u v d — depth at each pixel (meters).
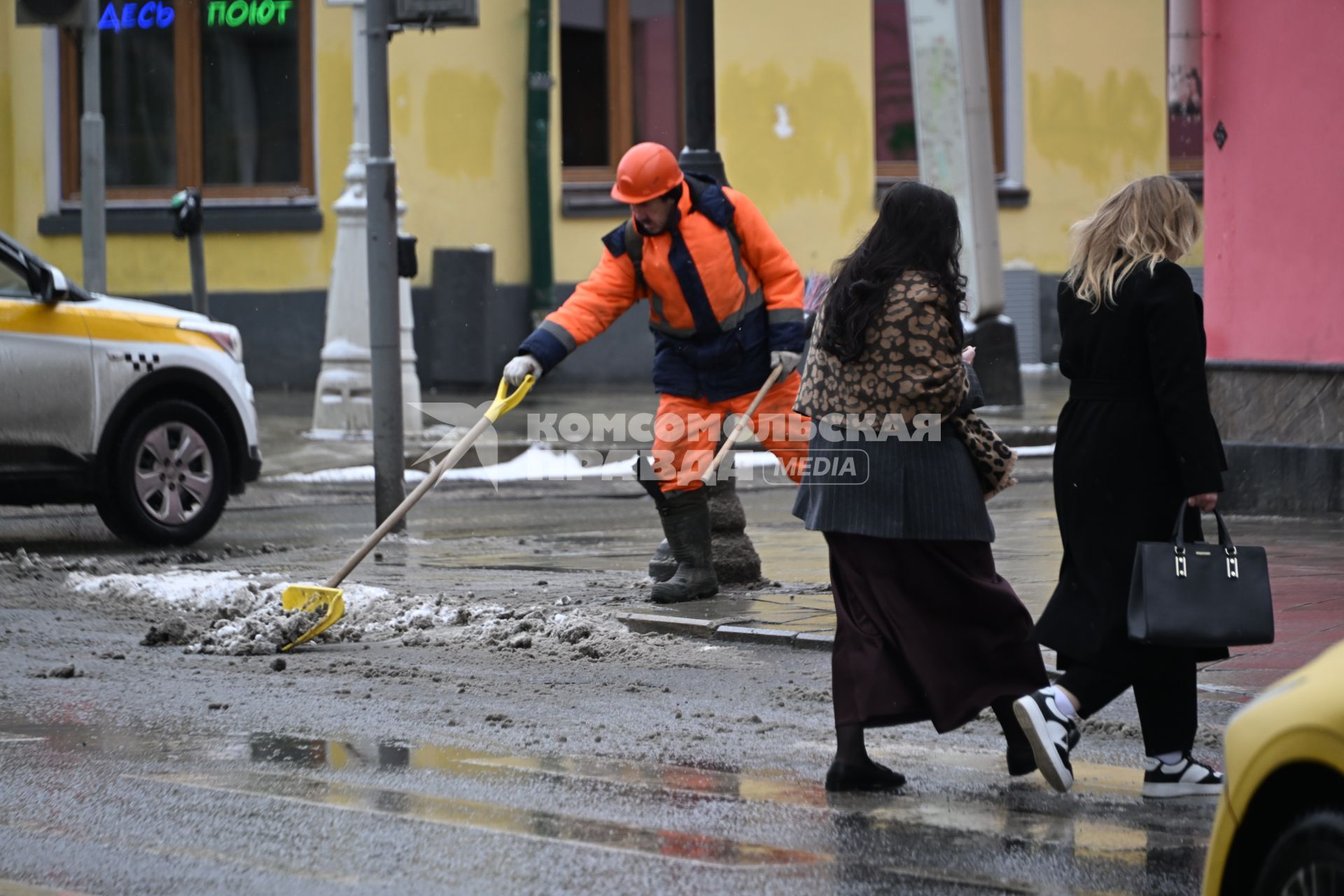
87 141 44.03
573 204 68.56
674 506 26.36
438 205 67.25
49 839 14.57
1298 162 35.78
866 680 16.08
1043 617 16.11
